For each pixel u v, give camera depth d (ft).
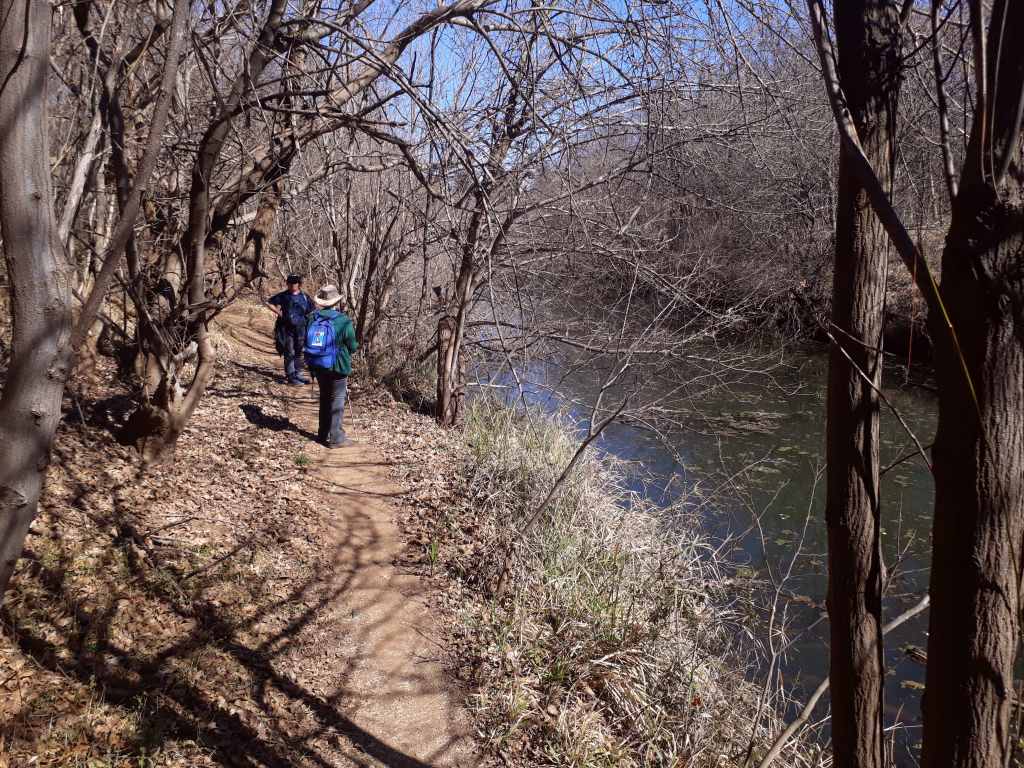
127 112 21.83
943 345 6.00
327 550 20.45
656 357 33.22
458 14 19.40
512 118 24.39
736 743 16.25
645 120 26.03
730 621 22.41
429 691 15.64
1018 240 5.72
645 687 17.26
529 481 27.30
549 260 32.65
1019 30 5.63
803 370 50.93
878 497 7.75
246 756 12.81
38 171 6.43
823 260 40.14
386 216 43.45
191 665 14.57
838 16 7.58
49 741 11.92
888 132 7.47
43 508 17.89
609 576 21.58
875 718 7.91
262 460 25.62
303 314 38.22
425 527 22.88
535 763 14.33
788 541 28.45
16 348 6.56
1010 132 5.64
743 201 34.47
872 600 7.83
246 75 18.24
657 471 35.04
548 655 17.65
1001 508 5.81
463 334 33.88
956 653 6.00
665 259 32.81
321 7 22.26
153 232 23.84
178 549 18.33
